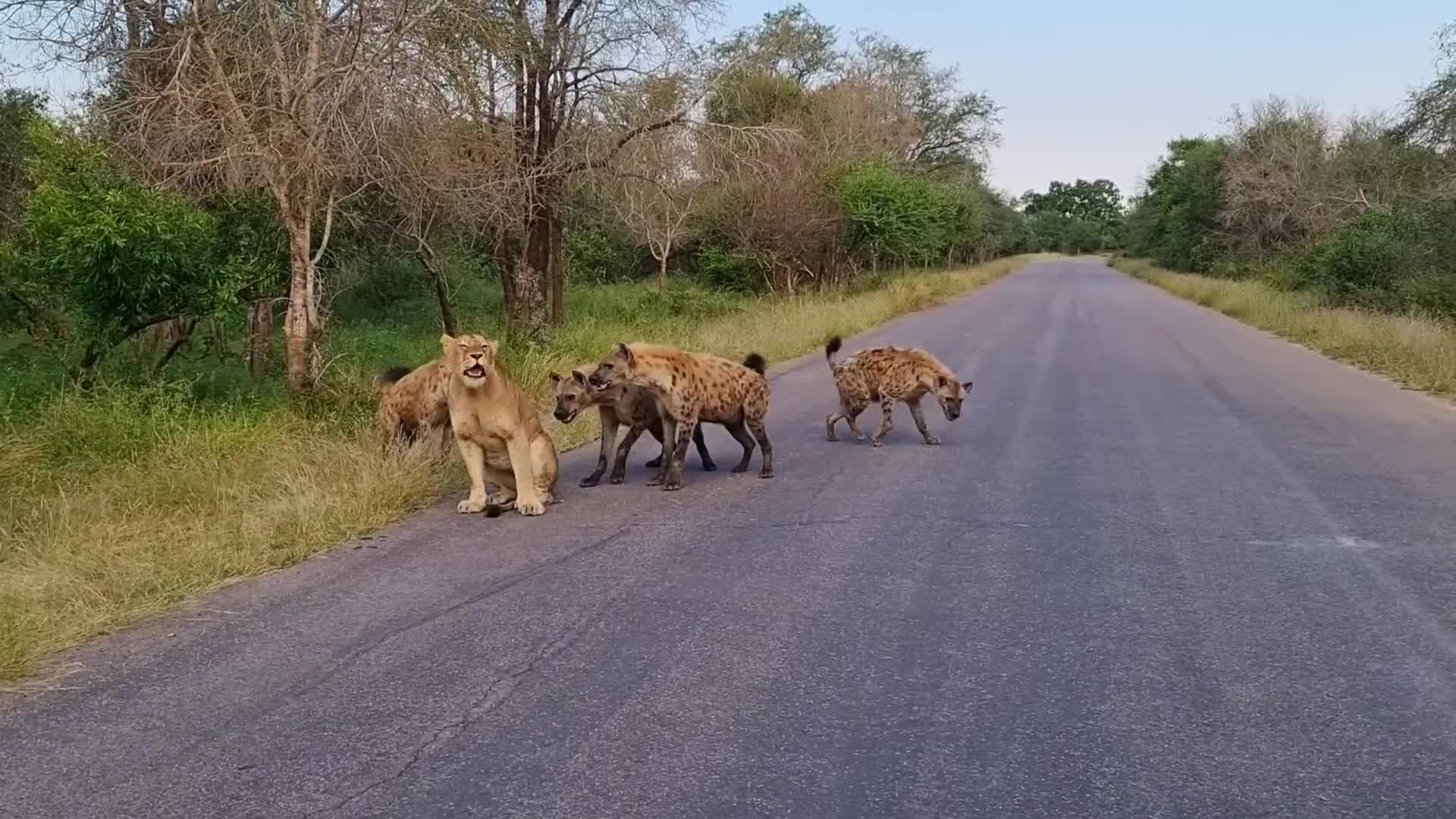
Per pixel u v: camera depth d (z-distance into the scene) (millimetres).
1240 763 3850
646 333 18859
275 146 9914
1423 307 21781
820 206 30656
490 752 3973
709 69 18156
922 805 3576
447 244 18047
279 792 3691
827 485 8477
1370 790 3650
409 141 11430
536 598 5691
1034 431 10805
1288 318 22797
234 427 9281
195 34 10188
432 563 6375
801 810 3551
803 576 6043
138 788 3732
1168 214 63781
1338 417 11414
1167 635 5102
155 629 5301
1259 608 5461
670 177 18844
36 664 4836
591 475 8750
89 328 10586
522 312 17656
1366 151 39594
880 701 4383
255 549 6438
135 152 10500
